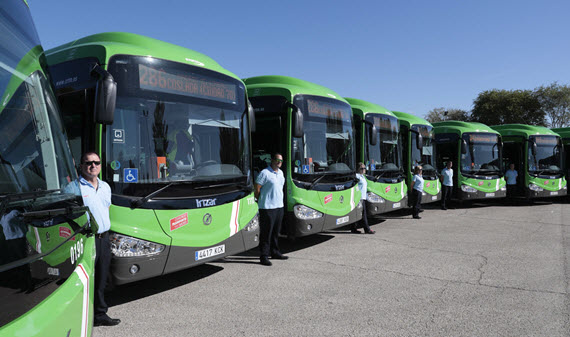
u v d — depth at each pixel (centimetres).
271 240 739
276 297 537
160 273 482
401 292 556
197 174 536
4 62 199
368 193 1068
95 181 422
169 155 506
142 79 493
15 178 190
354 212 900
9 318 161
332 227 831
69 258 213
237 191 593
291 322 453
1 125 190
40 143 218
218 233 550
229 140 597
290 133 776
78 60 493
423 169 1416
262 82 887
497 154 1653
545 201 1948
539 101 4416
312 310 489
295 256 770
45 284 186
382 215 1388
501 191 1631
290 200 772
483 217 1323
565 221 1228
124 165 464
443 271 660
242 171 612
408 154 1373
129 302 519
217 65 622
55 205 207
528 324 443
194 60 568
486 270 665
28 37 229
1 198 166
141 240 464
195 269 677
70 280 213
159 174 491
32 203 186
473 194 1574
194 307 500
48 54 555
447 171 1541
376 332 426
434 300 523
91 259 255
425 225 1155
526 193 1723
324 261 729
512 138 1795
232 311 486
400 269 673
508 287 575
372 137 1041
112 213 448
